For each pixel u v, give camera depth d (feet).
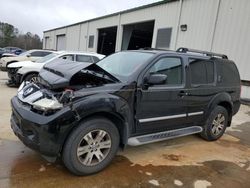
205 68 15.84
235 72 18.45
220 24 38.37
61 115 9.88
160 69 13.24
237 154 15.47
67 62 12.65
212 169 13.00
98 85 11.29
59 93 10.45
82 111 10.19
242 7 35.37
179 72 14.16
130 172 11.81
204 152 15.25
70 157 10.44
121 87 11.60
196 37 42.22
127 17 60.64
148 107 12.66
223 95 16.93
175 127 14.66
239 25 35.78
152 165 12.76
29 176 10.64
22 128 10.52
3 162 11.58
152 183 11.03
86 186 10.32
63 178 10.75
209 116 16.61
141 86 12.21
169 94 13.42
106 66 14.16
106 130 11.27
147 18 53.72
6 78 40.88
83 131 10.55
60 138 9.98
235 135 19.62
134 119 12.29
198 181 11.61
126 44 65.00
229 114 18.26
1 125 16.39
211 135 17.12
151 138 13.15
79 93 10.50
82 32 85.66
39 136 9.93
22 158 12.12
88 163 10.98
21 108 10.80
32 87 11.85
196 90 14.98
